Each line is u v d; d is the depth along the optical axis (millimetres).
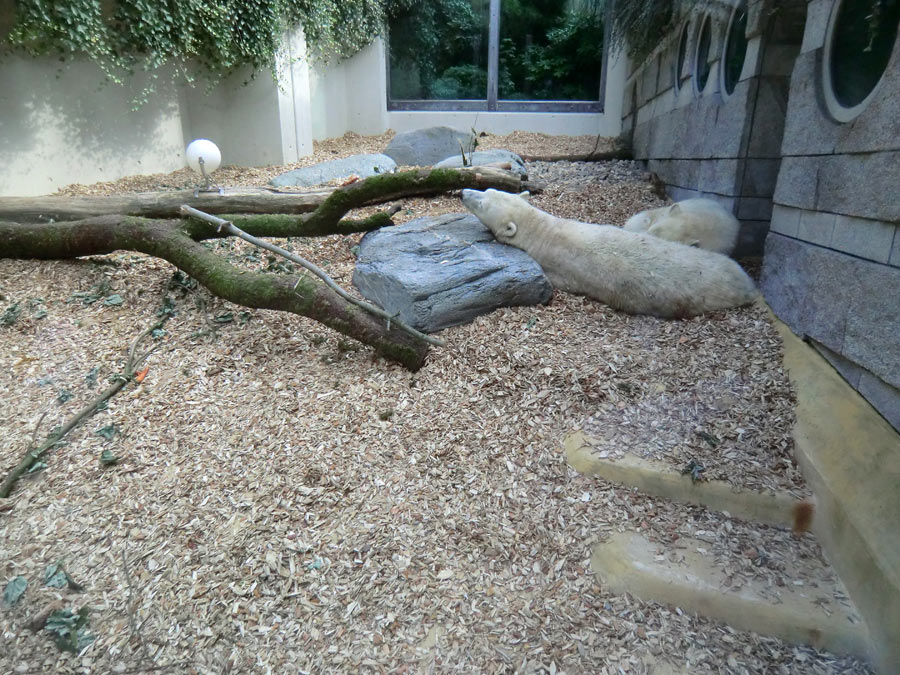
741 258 5254
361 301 3625
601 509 2820
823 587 2477
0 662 2209
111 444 3137
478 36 11977
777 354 3598
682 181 6711
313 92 11555
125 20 7570
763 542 2691
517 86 12227
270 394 3486
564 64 11914
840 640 2291
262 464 3029
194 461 3043
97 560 2572
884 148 2734
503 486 2932
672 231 4797
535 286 4215
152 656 2236
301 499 2850
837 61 3299
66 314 4191
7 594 2424
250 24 8742
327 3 10359
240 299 3953
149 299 4395
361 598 2459
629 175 8492
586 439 3123
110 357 3754
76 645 2264
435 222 5125
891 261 2713
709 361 3607
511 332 3934
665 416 3232
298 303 3771
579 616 2414
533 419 3279
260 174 9094
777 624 2354
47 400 3404
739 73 5203
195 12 8055
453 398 3439
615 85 11523
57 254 4801
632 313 4203
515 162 7504
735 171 5086
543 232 4578
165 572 2525
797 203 3691
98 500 2838
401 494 2891
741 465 2943
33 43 6910
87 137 7871
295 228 5191
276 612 2398
